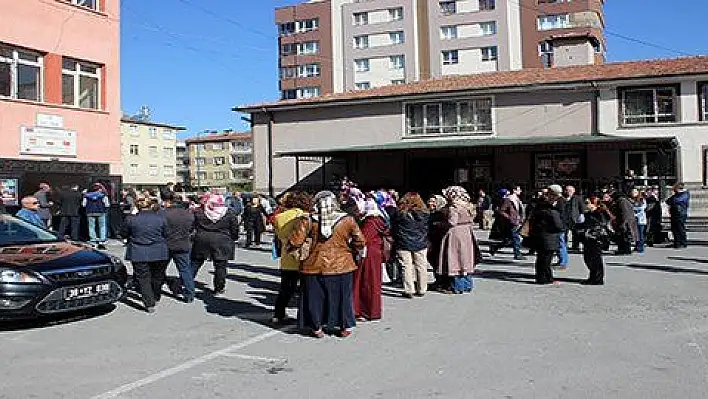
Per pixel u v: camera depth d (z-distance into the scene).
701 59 28.81
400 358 7.18
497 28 71.81
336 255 8.19
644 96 27.36
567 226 14.20
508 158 29.44
